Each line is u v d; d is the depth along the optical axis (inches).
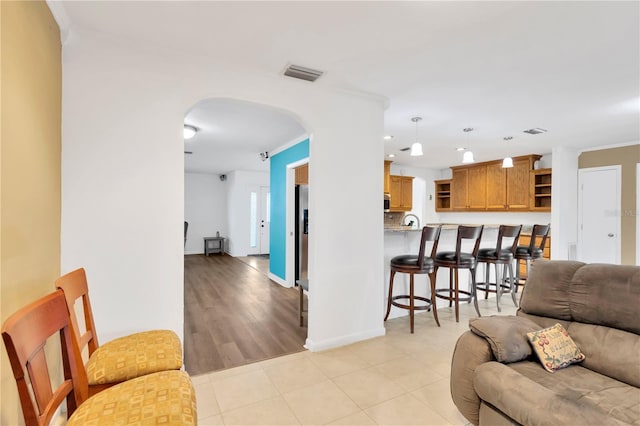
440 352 108.5
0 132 47.9
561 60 95.7
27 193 57.0
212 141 192.4
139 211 83.7
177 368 61.3
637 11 72.1
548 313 78.0
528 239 240.2
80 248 77.7
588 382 61.4
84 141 78.5
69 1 67.7
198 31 79.6
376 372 94.8
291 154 197.0
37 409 41.9
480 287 177.8
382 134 126.3
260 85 101.2
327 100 114.2
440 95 123.3
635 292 65.7
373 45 86.4
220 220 366.0
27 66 56.9
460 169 297.1
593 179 219.6
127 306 82.3
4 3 48.9
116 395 49.1
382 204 125.6
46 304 45.8
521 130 176.7
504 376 59.7
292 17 74.0
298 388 86.2
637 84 113.3
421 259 123.3
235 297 177.5
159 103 86.7
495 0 68.0
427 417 74.4
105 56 81.1
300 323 134.3
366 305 120.7
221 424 71.9
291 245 200.4
